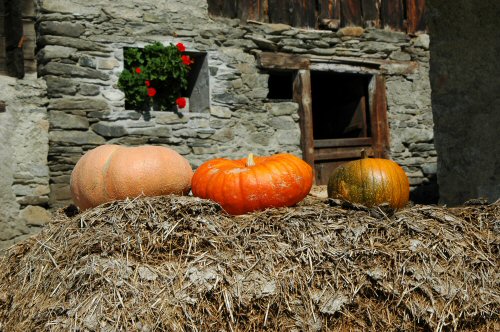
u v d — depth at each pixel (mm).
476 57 7328
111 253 2316
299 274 2396
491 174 7105
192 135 5602
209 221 2512
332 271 2430
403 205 3242
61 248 2473
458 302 2482
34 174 4867
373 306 2453
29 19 5156
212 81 5742
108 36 5227
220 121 5766
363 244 2529
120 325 2102
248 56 5980
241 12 5973
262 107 6043
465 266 2578
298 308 2350
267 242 2445
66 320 2129
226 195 2875
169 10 5535
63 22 5031
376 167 3201
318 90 8133
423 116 7156
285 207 2777
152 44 5422
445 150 7445
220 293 2271
